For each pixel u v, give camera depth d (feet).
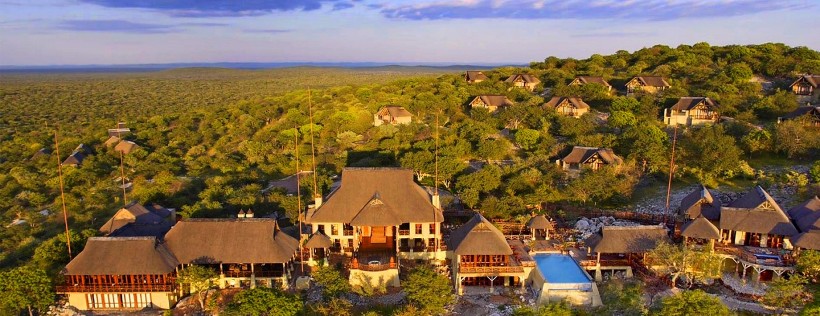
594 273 166.30
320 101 456.45
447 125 327.88
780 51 422.00
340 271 168.35
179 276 152.46
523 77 419.95
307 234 187.01
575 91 360.48
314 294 160.15
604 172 225.76
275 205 217.15
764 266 151.84
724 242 169.48
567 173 240.32
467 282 168.66
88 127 436.35
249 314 137.39
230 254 160.45
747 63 401.90
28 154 348.38
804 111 266.16
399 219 176.45
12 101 639.35
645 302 147.54
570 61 493.77
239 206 214.07
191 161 316.40
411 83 485.15
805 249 152.25
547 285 152.76
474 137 286.46
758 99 307.58
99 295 157.28
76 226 219.61
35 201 252.62
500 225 198.49
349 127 344.90
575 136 280.31
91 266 154.20
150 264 154.20
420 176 246.27
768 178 217.15
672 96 328.49
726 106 294.66
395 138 299.17
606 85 382.22
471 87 419.13
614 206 216.95
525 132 279.08
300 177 264.72
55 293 154.20
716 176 227.81
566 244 182.19
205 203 212.02
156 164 306.14
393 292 162.40
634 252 163.43
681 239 174.60
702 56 439.63
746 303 145.79
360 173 187.11
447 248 180.14
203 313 153.79
